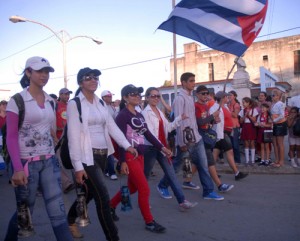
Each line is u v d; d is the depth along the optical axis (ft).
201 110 19.35
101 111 12.69
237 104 30.40
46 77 10.86
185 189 22.43
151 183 25.31
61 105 22.70
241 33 19.17
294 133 26.96
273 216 16.21
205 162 19.29
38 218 17.39
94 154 12.27
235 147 29.96
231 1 18.93
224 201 19.11
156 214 17.22
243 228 14.75
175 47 52.03
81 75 12.40
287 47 130.93
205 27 19.35
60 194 10.80
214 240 13.55
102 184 12.11
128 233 14.65
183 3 19.33
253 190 21.42
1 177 30.14
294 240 13.17
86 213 12.32
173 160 22.00
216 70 133.90
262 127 28.07
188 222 15.84
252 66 136.26
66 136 12.28
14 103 10.27
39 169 10.55
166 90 72.38
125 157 14.24
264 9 19.11
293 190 21.06
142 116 15.52
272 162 29.22
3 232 15.31
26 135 10.46
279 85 94.27
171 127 17.89
